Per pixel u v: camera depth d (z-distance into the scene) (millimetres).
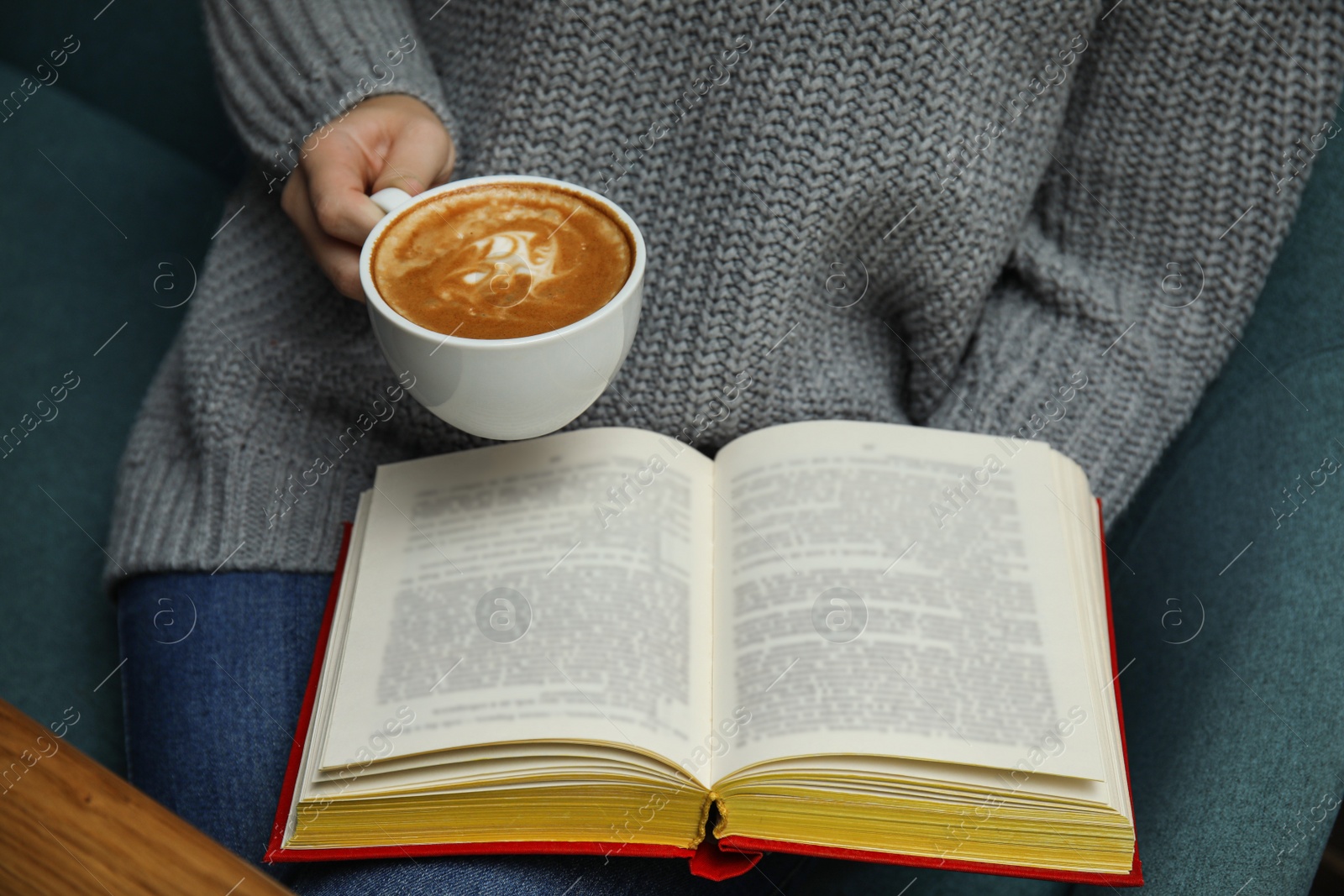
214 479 688
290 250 728
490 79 676
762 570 573
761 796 510
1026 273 727
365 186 612
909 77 609
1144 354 693
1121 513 698
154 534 687
